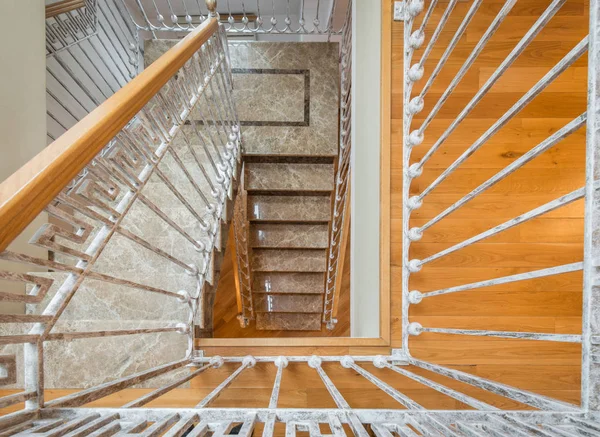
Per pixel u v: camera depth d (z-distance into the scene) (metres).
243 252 3.38
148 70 0.99
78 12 2.16
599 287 0.57
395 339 1.63
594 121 0.56
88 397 0.73
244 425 0.61
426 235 1.69
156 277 1.78
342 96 2.82
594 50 0.56
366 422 0.67
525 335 0.73
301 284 3.52
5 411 1.33
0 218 0.51
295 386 1.54
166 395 1.49
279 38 4.66
